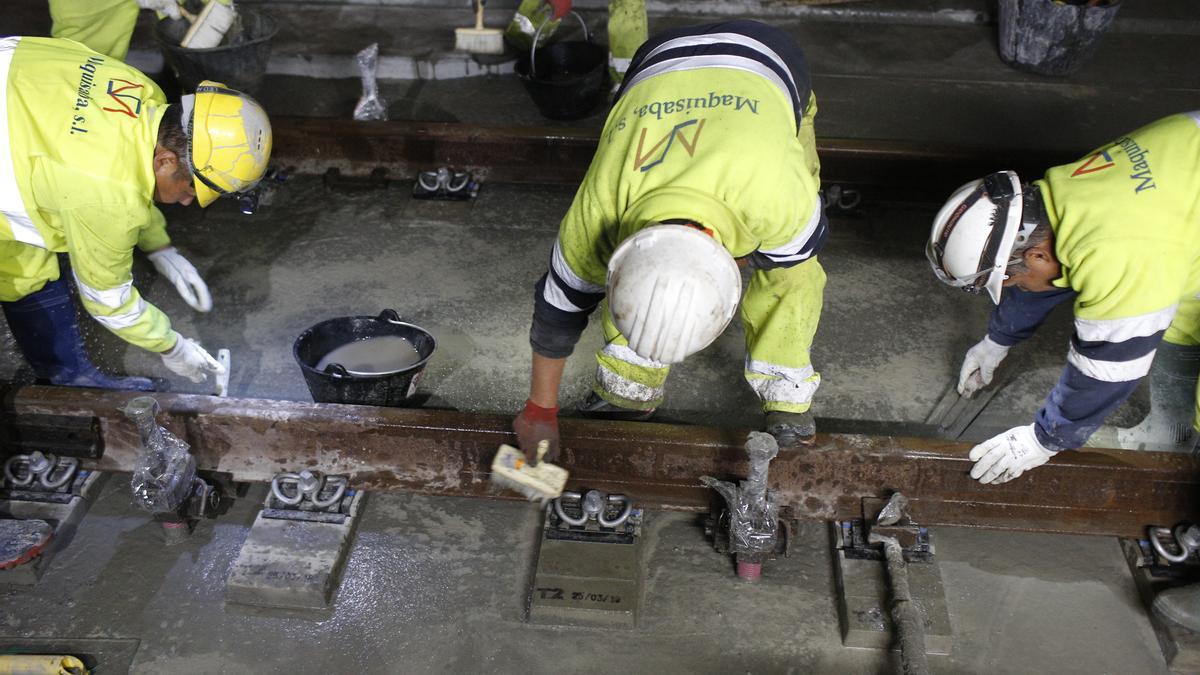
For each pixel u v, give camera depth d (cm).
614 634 249
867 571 259
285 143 433
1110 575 267
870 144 421
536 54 490
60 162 223
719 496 270
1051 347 354
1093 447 281
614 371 287
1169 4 608
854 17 607
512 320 360
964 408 326
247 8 484
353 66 529
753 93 191
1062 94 531
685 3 613
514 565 267
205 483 269
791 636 250
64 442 278
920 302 375
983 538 276
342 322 320
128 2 371
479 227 410
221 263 385
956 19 605
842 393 332
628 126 190
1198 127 219
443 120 490
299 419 271
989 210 220
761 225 185
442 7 593
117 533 271
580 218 191
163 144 233
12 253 268
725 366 341
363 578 262
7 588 257
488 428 270
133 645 244
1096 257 208
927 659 244
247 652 244
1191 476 263
